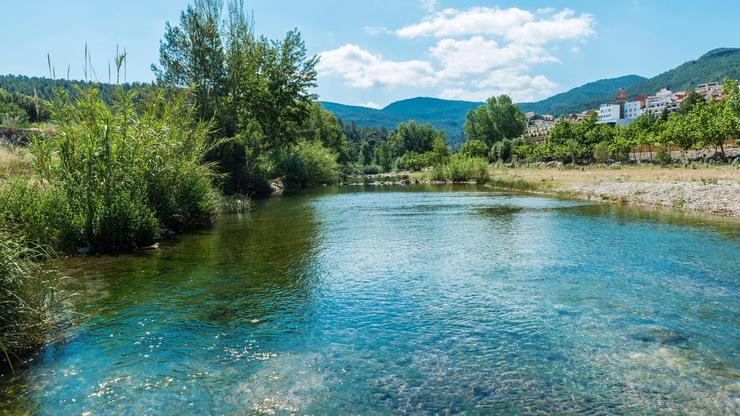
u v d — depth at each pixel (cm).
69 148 1264
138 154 1428
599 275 925
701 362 533
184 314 717
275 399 463
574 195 2884
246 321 688
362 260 1108
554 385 486
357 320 693
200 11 3391
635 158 6775
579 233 1438
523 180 3962
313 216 2073
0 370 527
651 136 6194
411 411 440
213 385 492
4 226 827
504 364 538
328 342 609
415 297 805
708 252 1116
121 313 719
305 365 540
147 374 516
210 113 3044
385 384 493
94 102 1351
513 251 1188
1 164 1535
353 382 498
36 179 1266
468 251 1203
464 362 545
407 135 14462
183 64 3350
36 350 581
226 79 3475
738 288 820
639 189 2561
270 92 4025
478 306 749
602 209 2100
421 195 3381
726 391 468
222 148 2997
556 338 611
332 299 796
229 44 3684
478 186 4381
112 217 1198
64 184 1223
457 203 2628
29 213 1060
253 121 3725
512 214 2011
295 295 820
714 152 5706
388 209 2369
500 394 469
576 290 825
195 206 1672
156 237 1391
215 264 1060
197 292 834
